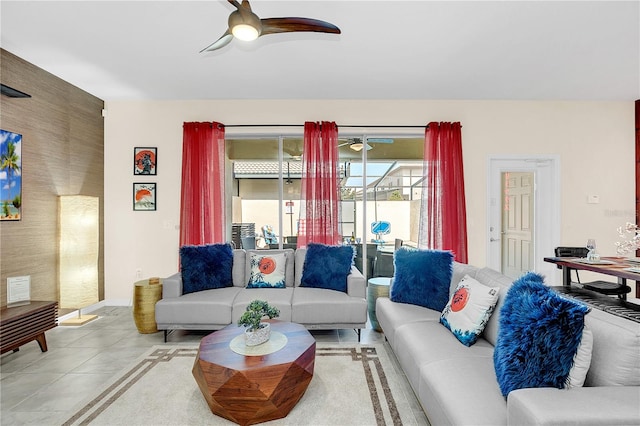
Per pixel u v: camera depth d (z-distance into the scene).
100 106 4.25
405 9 2.41
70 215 3.51
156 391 2.19
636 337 1.20
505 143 4.34
